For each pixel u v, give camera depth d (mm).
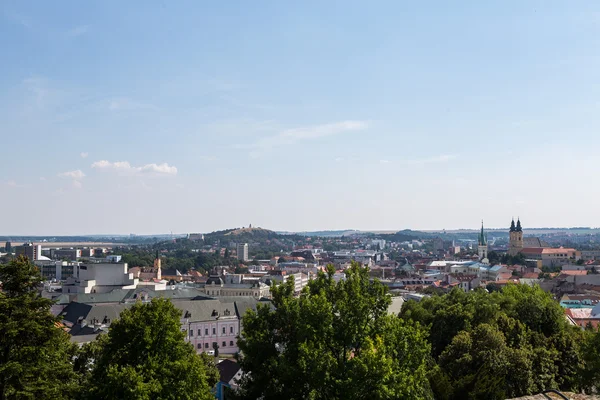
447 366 79812
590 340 74375
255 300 198250
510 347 87312
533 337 93688
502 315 94562
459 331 91938
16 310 58781
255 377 61062
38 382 57250
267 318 63156
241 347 62500
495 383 74312
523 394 78750
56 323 63938
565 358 88688
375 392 52812
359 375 53312
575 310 176750
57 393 58250
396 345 59812
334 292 64625
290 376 55469
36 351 59094
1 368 55406
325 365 54281
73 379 68875
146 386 58594
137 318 65812
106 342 68250
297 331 59250
